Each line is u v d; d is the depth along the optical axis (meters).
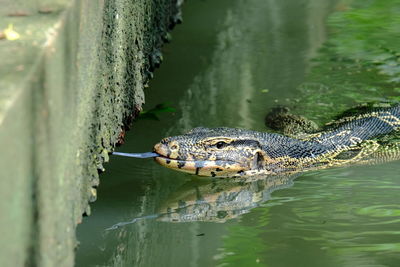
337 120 33.16
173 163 26.55
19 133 12.94
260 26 46.91
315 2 51.75
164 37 38.97
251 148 27.53
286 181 27.47
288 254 20.62
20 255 12.95
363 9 49.28
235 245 21.42
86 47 18.69
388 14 47.88
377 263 19.78
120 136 26.14
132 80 27.69
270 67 39.91
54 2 17.19
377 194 25.53
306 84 37.41
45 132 14.25
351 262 19.92
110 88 23.23
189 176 27.61
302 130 31.64
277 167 28.31
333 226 22.72
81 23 18.05
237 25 47.12
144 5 30.45
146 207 24.67
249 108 34.34
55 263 15.07
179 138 26.78
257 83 37.59
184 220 23.64
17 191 12.76
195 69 39.41
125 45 25.86
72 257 16.86
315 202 25.00
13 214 12.55
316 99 35.53
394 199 24.95
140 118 32.06
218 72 39.12
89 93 19.38
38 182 13.82
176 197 25.73
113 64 23.58
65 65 16.08
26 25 16.02
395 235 21.78
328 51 42.09
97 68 20.66
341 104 34.94
